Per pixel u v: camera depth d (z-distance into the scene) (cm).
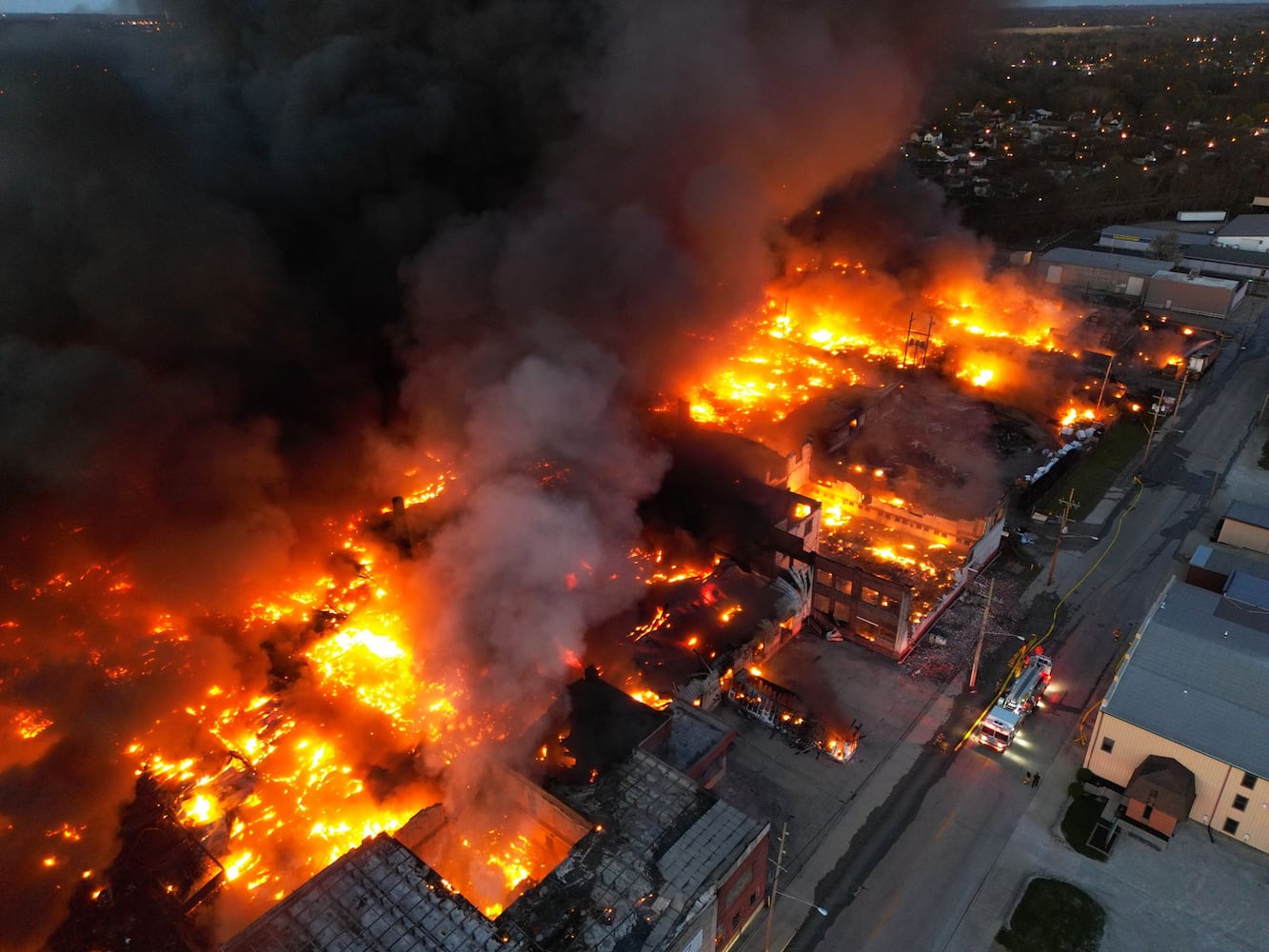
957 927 2514
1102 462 5066
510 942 2002
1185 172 10956
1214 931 2477
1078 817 2850
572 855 2231
